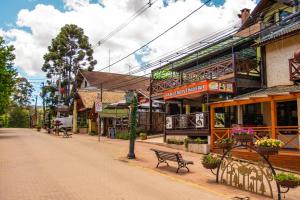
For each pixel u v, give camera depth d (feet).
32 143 89.71
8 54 123.13
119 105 110.93
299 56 52.31
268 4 76.54
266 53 71.00
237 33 79.05
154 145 81.82
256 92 67.77
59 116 195.42
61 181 39.34
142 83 186.19
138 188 36.06
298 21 65.87
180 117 76.74
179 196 32.73
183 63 95.96
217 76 77.25
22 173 44.47
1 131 174.40
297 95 49.21
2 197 31.96
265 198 32.12
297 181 30.32
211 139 65.26
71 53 209.67
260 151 33.86
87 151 70.18
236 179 36.88
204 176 43.04
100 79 180.86
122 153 66.33
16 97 306.76
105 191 34.53
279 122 65.98
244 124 68.85
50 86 206.59
